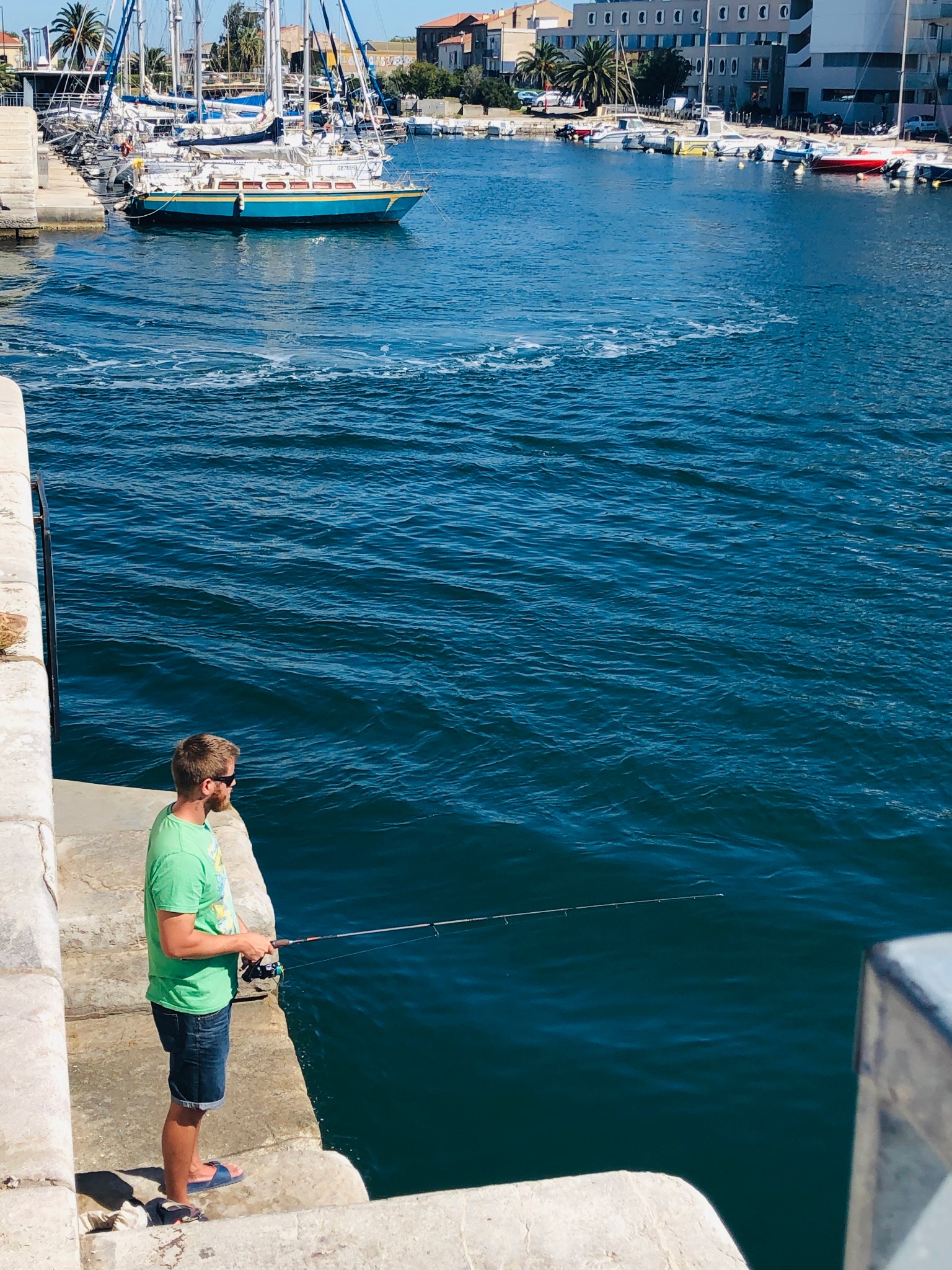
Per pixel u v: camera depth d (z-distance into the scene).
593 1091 7.05
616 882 9.35
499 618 14.83
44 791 5.11
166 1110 5.57
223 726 12.05
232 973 4.46
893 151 96.88
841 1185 6.39
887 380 29.55
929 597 15.77
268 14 64.88
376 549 17.39
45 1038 3.70
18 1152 3.24
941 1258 0.71
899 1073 0.71
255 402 26.48
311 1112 5.70
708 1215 3.33
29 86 81.56
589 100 149.38
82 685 12.87
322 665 13.36
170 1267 3.19
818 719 12.15
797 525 18.80
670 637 14.23
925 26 109.50
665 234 61.16
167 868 4.23
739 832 10.15
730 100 133.75
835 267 50.84
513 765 11.20
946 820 10.40
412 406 26.44
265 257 50.50
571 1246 3.24
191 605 15.11
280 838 9.95
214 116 79.56
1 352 30.77
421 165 104.81
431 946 8.48
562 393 27.84
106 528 18.02
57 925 4.37
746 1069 7.27
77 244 51.88
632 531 18.42
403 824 10.15
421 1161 6.50
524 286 44.66
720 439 23.88
